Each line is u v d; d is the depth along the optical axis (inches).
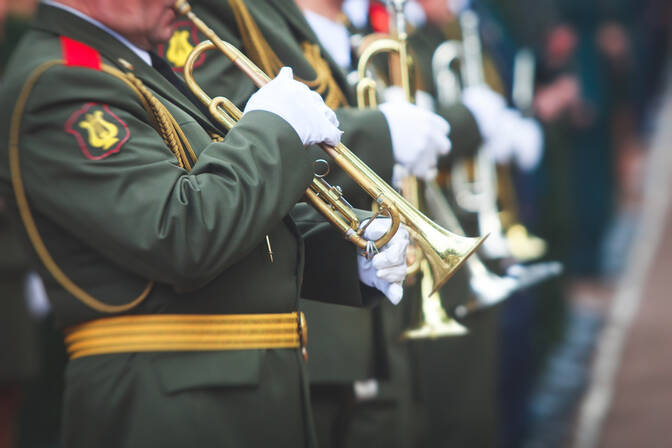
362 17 454.3
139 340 262.2
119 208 247.3
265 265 273.0
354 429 420.5
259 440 267.4
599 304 1010.7
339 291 302.0
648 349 840.9
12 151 252.5
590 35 1066.7
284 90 266.5
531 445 631.8
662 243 1284.4
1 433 563.2
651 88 2103.8
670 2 2239.2
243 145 257.4
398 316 428.5
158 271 250.5
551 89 794.2
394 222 276.1
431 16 553.3
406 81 358.3
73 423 267.7
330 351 381.7
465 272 454.3
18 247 550.0
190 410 259.9
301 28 352.5
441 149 343.6
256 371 266.8
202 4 322.7
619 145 1366.9
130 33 273.1
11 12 562.3
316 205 278.7
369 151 327.0
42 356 592.4
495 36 699.4
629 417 671.1
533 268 504.1
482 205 534.3
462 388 495.8
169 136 266.8
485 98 545.3
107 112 254.2
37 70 252.7
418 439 480.7
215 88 314.5
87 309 262.8
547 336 804.0
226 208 251.0
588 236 1091.9
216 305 265.3
